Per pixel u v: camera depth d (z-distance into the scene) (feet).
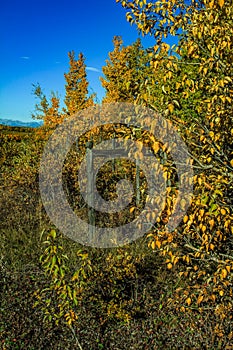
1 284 18.43
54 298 16.90
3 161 45.47
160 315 15.94
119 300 16.26
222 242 11.89
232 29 9.84
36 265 20.39
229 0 9.62
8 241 23.34
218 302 13.39
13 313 16.08
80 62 63.26
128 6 10.94
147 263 19.03
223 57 10.61
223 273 10.18
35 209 28.81
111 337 14.98
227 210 9.61
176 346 14.08
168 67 9.93
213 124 10.21
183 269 17.53
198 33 9.80
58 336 15.06
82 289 14.37
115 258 17.90
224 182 9.71
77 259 18.85
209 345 13.66
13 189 31.50
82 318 15.52
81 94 62.59
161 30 10.77
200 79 11.28
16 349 14.29
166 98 10.14
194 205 9.73
